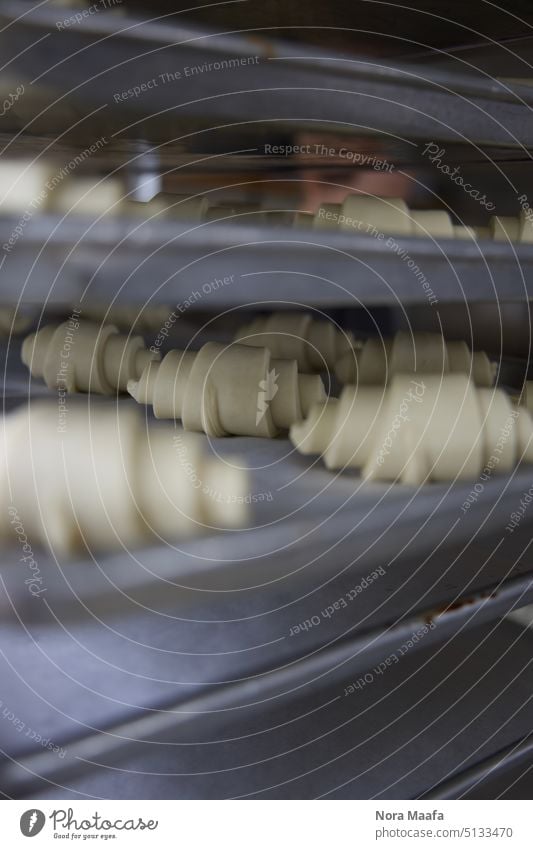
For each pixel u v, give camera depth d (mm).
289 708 903
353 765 809
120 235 494
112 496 581
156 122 1016
